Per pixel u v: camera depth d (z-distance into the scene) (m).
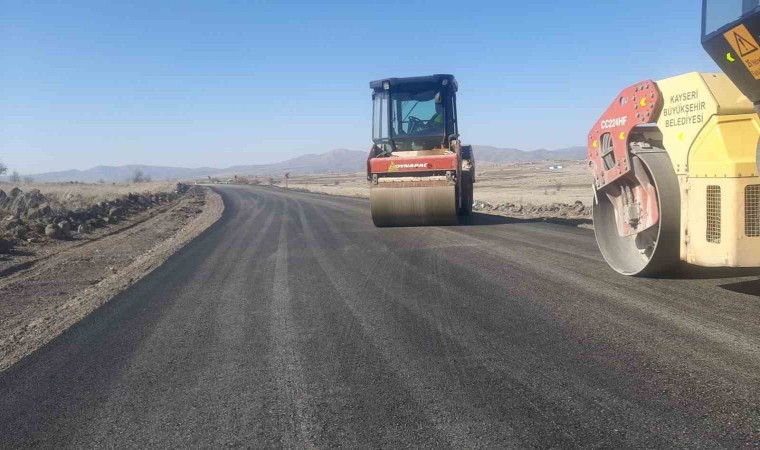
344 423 4.58
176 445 4.40
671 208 7.86
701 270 8.76
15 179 108.19
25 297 11.12
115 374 6.03
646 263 8.61
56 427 4.84
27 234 20.34
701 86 7.24
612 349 5.81
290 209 32.94
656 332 6.23
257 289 9.87
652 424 4.24
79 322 8.36
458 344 6.27
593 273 9.40
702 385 4.85
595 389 4.89
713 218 7.19
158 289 10.45
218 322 7.82
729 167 6.89
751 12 5.70
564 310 7.31
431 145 19.23
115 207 33.47
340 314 7.80
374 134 19.61
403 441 4.22
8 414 5.17
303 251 14.23
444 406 4.75
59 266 14.80
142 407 5.14
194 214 35.28
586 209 23.34
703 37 6.58
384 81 19.16
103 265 14.98
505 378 5.25
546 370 5.38
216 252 15.05
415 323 7.16
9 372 6.31
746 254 6.87
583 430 4.21
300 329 7.21
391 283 9.62
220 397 5.25
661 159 8.10
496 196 43.75
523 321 6.96
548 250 11.98
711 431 4.10
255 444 4.34
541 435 4.17
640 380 5.02
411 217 17.88
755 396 4.60
